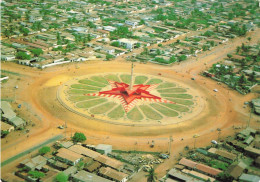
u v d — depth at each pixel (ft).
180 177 616.80
